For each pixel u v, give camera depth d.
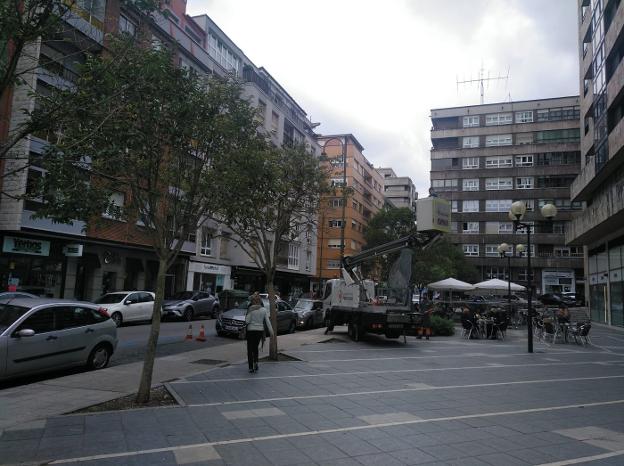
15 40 4.83
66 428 5.96
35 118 5.24
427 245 15.09
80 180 5.98
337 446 5.50
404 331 17.09
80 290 24.94
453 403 7.98
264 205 12.21
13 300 9.77
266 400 7.75
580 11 39.50
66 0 5.44
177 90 7.50
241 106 9.23
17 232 21.16
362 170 67.88
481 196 67.06
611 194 25.36
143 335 17.78
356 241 64.06
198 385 8.84
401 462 5.03
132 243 27.14
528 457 5.31
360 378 10.09
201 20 37.06
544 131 65.94
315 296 32.09
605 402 8.50
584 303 47.66
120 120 6.80
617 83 26.25
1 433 5.74
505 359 14.27
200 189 8.35
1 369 8.52
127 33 6.80
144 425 6.15
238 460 4.96
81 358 10.19
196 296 25.58
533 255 63.53
